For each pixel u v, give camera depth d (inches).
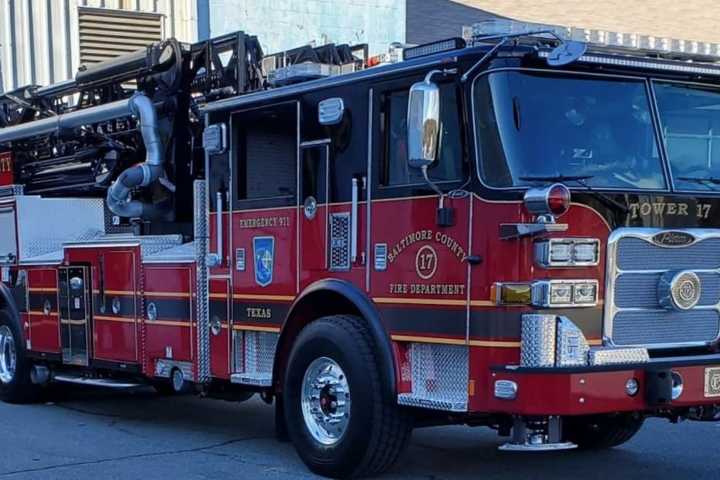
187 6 614.2
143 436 330.6
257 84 337.7
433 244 234.8
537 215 215.3
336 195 262.7
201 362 306.3
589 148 229.9
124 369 341.7
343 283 258.8
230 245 298.0
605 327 224.1
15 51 607.5
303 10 615.2
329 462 257.6
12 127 421.4
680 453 298.7
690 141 244.7
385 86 249.6
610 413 231.8
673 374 225.3
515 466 281.6
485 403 222.2
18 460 292.8
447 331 230.8
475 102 226.8
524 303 217.0
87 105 414.6
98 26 614.5
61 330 374.6
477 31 233.8
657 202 231.0
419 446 311.4
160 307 323.0
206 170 307.3
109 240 355.6
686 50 251.8
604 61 233.0
